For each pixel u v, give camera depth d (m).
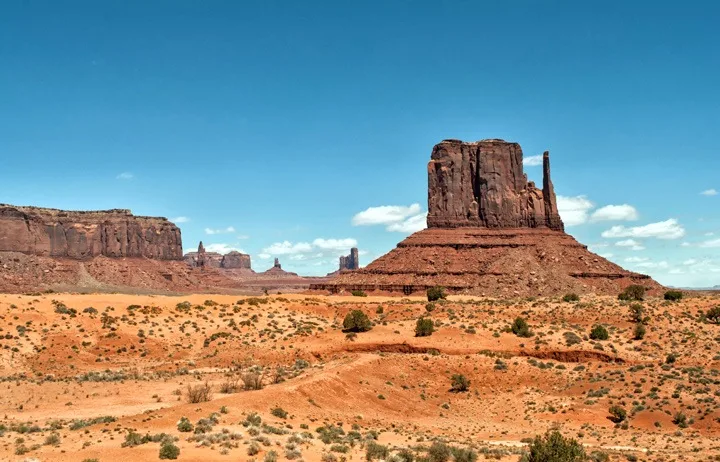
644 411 84.25
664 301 137.25
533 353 105.88
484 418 85.88
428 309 134.50
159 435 51.09
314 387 77.81
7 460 45.38
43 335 105.31
